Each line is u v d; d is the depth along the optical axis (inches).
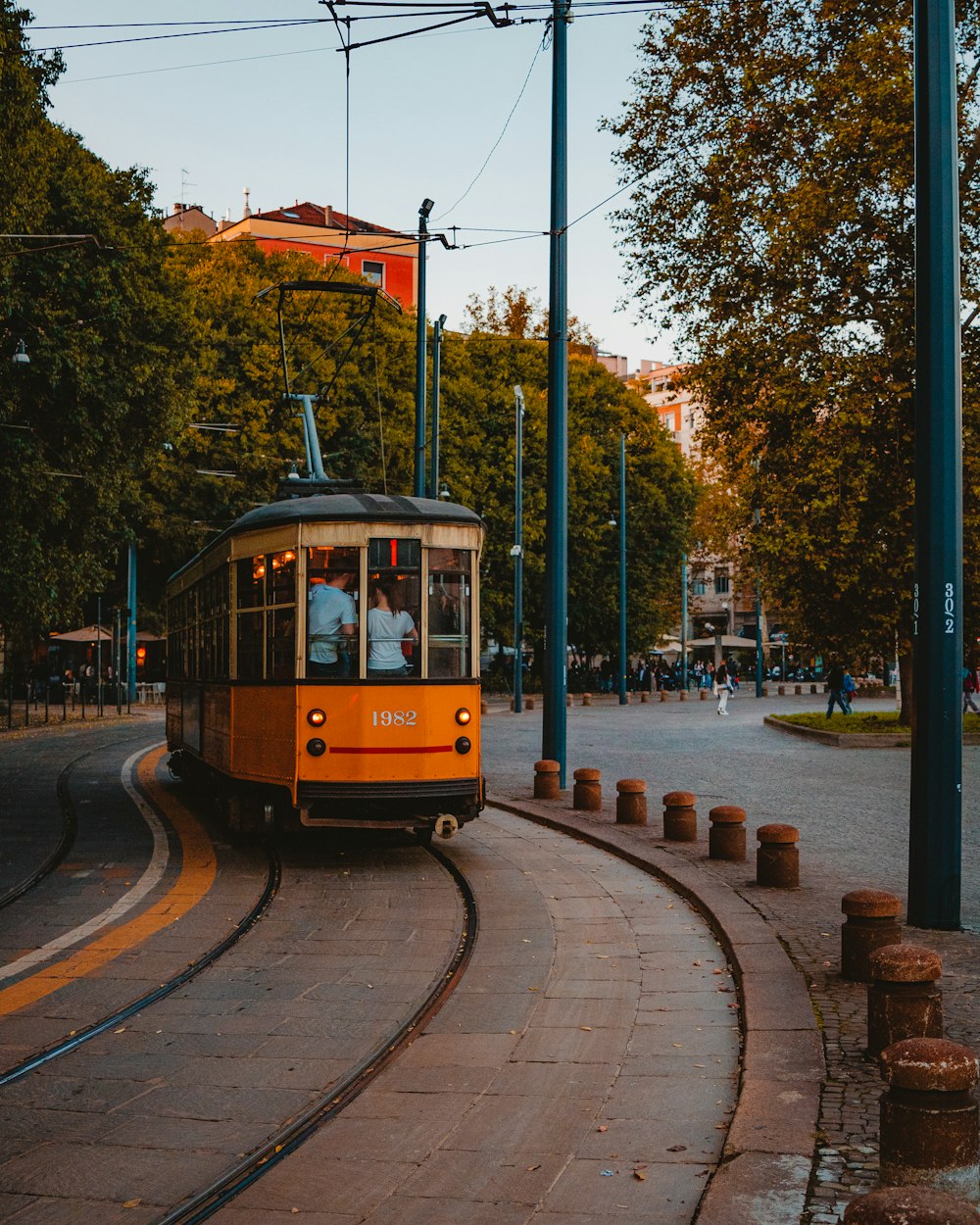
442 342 1895.9
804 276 962.7
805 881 396.2
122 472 1114.7
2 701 1717.5
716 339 1007.6
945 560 318.0
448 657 442.9
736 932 318.3
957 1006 245.4
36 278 939.3
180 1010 268.4
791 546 1008.2
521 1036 247.0
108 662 2223.2
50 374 940.0
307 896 394.6
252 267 1770.4
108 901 388.5
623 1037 244.5
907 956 217.6
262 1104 210.4
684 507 2317.9
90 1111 207.8
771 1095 201.0
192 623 625.0
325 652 434.3
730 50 968.3
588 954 314.7
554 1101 209.2
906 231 930.7
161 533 1670.8
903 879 400.5
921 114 323.0
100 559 1216.2
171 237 1117.1
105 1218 166.9
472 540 449.7
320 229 2539.4
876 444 974.4
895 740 983.0
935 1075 156.6
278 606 449.1
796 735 1127.0
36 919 361.7
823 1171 172.1
